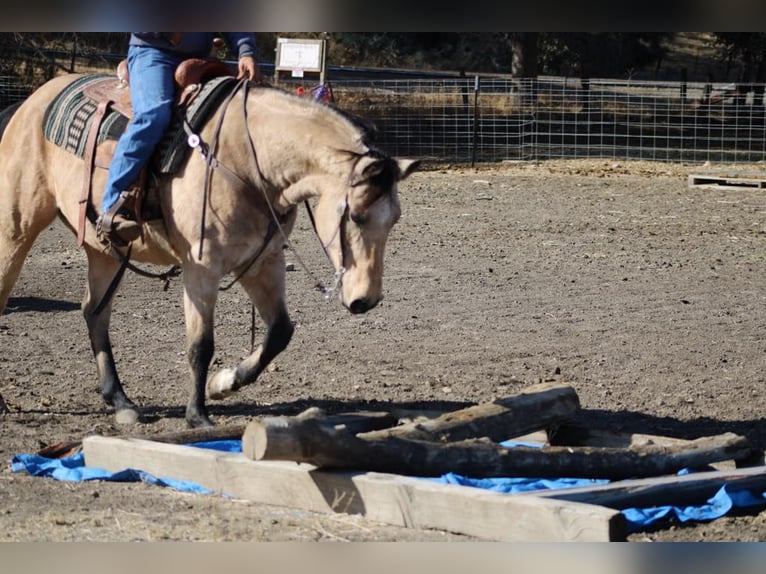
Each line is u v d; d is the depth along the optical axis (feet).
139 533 23.45
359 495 24.90
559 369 40.37
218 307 51.52
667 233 72.69
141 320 48.88
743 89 140.87
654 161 117.91
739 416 35.12
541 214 80.89
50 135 33.45
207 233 30.50
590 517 22.24
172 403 36.35
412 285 56.03
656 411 35.55
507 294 54.08
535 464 26.99
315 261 62.23
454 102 147.33
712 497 26.14
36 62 132.98
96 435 30.50
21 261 34.83
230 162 30.42
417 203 86.33
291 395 37.35
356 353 43.16
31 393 37.22
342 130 29.35
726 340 45.47
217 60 32.55
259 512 25.31
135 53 31.71
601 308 51.13
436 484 24.30
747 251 66.49
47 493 26.63
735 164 114.73
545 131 140.56
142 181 31.04
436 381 39.09
